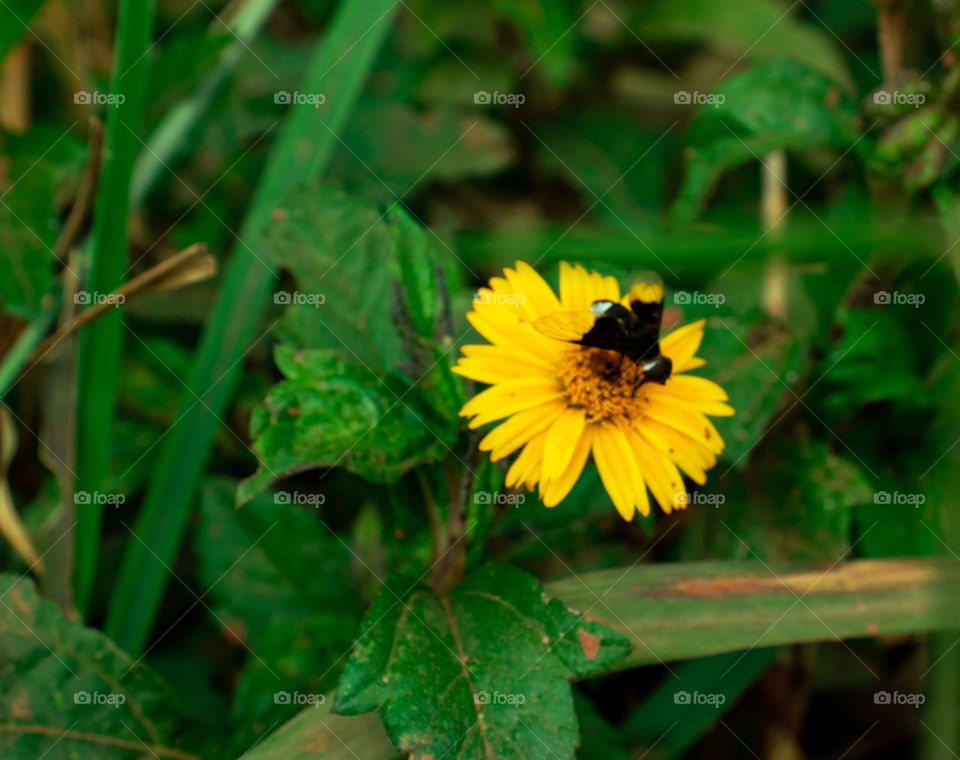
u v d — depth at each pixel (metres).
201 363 0.34
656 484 0.30
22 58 0.37
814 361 0.34
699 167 0.34
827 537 0.33
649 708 0.34
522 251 0.32
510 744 0.29
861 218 0.33
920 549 0.33
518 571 0.30
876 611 0.31
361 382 0.30
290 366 0.30
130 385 0.36
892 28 0.34
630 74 0.45
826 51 0.41
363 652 0.29
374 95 0.41
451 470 0.30
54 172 0.34
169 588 0.36
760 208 0.39
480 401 0.30
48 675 0.31
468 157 0.39
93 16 0.40
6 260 0.34
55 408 0.33
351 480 0.37
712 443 0.30
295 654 0.33
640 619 0.31
